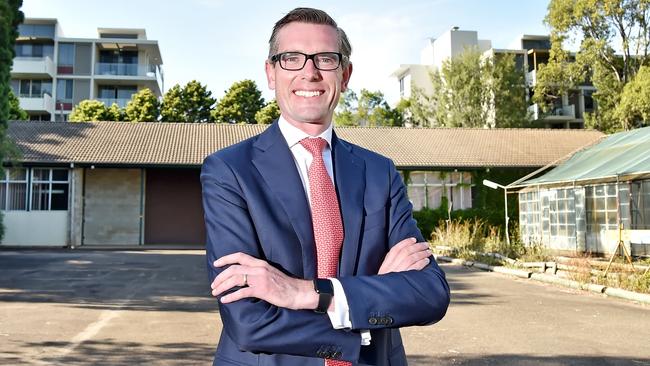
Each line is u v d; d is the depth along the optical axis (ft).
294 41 5.24
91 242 77.97
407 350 17.84
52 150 75.51
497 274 42.73
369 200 5.17
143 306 25.84
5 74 62.44
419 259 4.93
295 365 4.49
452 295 31.01
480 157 85.10
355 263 4.85
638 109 101.45
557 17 114.11
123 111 132.05
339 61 5.31
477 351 17.72
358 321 4.29
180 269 44.19
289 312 4.27
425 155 84.99
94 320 22.16
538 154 87.04
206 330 20.44
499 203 83.66
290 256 4.65
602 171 51.31
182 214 81.56
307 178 5.10
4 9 60.59
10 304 25.88
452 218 81.97
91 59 142.31
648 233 32.86
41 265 46.42
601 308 26.48
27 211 73.77
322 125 5.26
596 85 115.55
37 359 16.08
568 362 16.40
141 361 16.03
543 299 29.48
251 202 4.77
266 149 5.12
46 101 137.28
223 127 91.40
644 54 111.24
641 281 31.12
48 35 143.64
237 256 4.49
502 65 136.87
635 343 18.89
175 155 77.82
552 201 60.23
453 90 139.13
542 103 127.75
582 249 54.75
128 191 79.61
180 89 136.77
